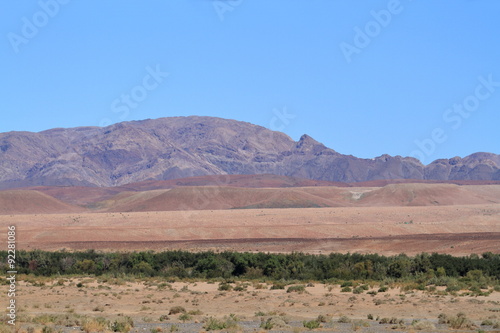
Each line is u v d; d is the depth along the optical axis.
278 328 48.16
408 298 71.38
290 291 80.44
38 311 62.31
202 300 71.81
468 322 49.75
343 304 66.94
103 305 67.62
